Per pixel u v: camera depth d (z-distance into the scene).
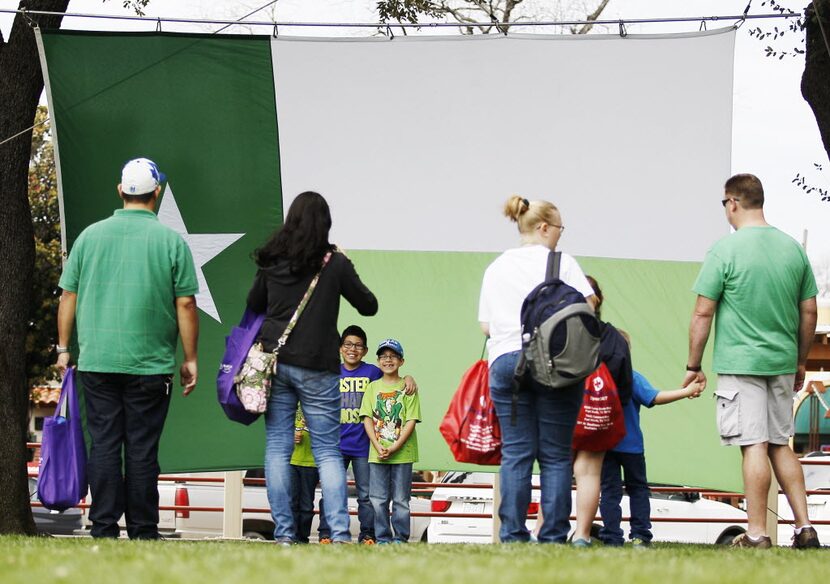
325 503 11.23
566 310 10.16
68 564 7.02
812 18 18.14
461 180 19.45
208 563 7.14
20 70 18.52
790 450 12.79
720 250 12.83
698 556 8.88
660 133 19.12
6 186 18.08
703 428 19.02
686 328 19.03
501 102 19.41
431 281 19.44
